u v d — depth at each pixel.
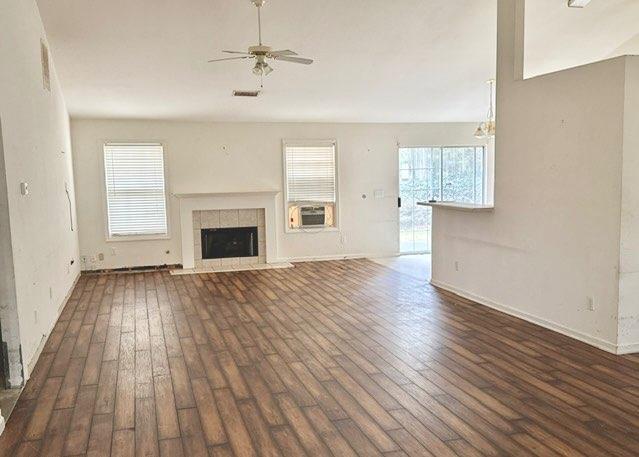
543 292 4.71
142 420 3.01
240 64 6.34
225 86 7.02
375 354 4.09
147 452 2.65
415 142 9.52
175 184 8.44
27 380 3.64
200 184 8.57
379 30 5.76
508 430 2.82
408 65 6.74
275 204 8.82
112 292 6.65
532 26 5.98
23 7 4.24
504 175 5.14
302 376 3.66
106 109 7.53
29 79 4.39
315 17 5.38
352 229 9.37
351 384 3.50
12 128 3.66
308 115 8.56
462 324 4.88
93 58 5.89
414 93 7.82
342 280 7.22
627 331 3.98
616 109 3.86
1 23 3.47
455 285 6.25
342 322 5.04
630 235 3.90
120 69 6.23
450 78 7.28
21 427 2.94
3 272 3.43
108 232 8.16
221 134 8.61
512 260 5.11
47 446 2.73
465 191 9.93
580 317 4.30
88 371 3.83
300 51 6.08
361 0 5.14
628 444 2.65
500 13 5.08
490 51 6.41
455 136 9.70
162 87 6.87
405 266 8.33
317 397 3.30
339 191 9.23
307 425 2.92
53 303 5.06
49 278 4.88
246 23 5.38
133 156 8.21
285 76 6.82
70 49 5.64
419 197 9.71
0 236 3.40
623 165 3.84
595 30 6.18
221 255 8.73
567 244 4.39
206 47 5.81
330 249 9.29
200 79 6.71
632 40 6.51
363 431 2.84
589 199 4.14
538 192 4.69
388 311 5.43
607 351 4.04
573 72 4.22
